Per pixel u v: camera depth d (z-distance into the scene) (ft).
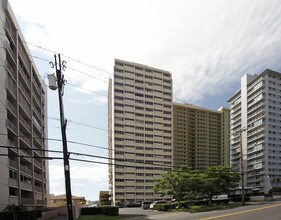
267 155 372.38
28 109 169.89
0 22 122.72
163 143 372.38
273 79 393.91
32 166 168.35
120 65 353.51
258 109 393.91
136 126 361.51
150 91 361.71
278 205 112.47
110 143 393.29
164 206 144.46
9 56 133.90
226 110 445.78
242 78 430.20
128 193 356.79
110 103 384.47
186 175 141.59
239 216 85.20
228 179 148.36
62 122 52.85
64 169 51.01
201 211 117.29
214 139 391.86
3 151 116.78
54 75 54.29
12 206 102.99
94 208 127.85
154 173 367.04
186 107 383.24
